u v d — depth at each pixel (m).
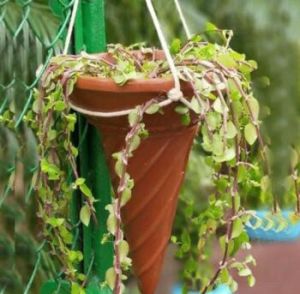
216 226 1.88
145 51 1.86
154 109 1.67
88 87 1.70
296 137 3.10
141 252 1.77
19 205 2.04
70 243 1.82
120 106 1.70
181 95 1.67
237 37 3.11
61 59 1.76
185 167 1.77
